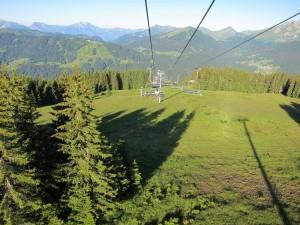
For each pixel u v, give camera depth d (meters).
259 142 56.91
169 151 50.03
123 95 123.62
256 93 137.25
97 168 24.39
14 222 19.22
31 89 106.50
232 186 34.84
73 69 23.84
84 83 23.83
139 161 43.59
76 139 23.75
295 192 32.94
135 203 28.94
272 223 26.14
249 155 47.94
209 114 77.62
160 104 96.62
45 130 26.22
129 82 170.62
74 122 23.52
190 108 85.94
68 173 24.11
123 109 93.38
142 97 113.44
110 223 25.14
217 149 51.75
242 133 63.25
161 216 26.98
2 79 22.36
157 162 43.78
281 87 150.00
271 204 29.95
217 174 38.91
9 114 19.42
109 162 26.47
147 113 84.31
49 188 23.70
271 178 37.25
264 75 154.25
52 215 21.52
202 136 61.12
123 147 33.72
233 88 153.12
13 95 22.66
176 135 61.88
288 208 28.97
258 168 41.22
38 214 21.00
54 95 118.00
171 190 32.88
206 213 27.89
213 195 32.22
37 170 22.25
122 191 29.56
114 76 162.00
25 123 23.67
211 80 153.75
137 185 32.34
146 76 173.88
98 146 23.91
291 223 26.11
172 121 73.44
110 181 25.28
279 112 87.94
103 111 93.00
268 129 66.88
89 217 23.00
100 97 122.00
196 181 36.44
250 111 85.06
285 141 58.00
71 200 23.17
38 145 23.84
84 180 24.91
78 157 24.30
